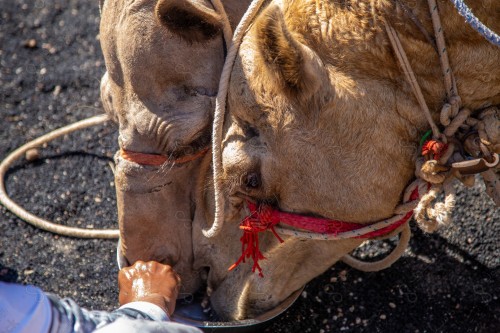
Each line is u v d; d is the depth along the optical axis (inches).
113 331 115.5
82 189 219.8
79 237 206.1
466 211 198.7
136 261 156.3
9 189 221.6
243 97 130.0
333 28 124.9
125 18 143.3
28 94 250.1
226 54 142.6
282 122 127.4
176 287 151.6
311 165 129.7
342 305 181.3
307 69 119.9
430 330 175.2
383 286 184.4
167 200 153.4
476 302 179.3
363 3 123.8
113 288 193.8
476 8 123.3
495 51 126.1
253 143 131.9
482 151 127.6
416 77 125.8
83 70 255.9
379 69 125.3
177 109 143.8
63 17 275.9
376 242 194.2
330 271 187.9
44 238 207.6
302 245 155.6
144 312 136.0
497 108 132.0
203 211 157.2
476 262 187.5
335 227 138.0
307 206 135.7
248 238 143.5
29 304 109.4
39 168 226.5
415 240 193.2
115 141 231.6
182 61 140.5
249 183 133.9
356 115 125.3
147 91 144.3
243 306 163.0
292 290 164.6
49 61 260.5
